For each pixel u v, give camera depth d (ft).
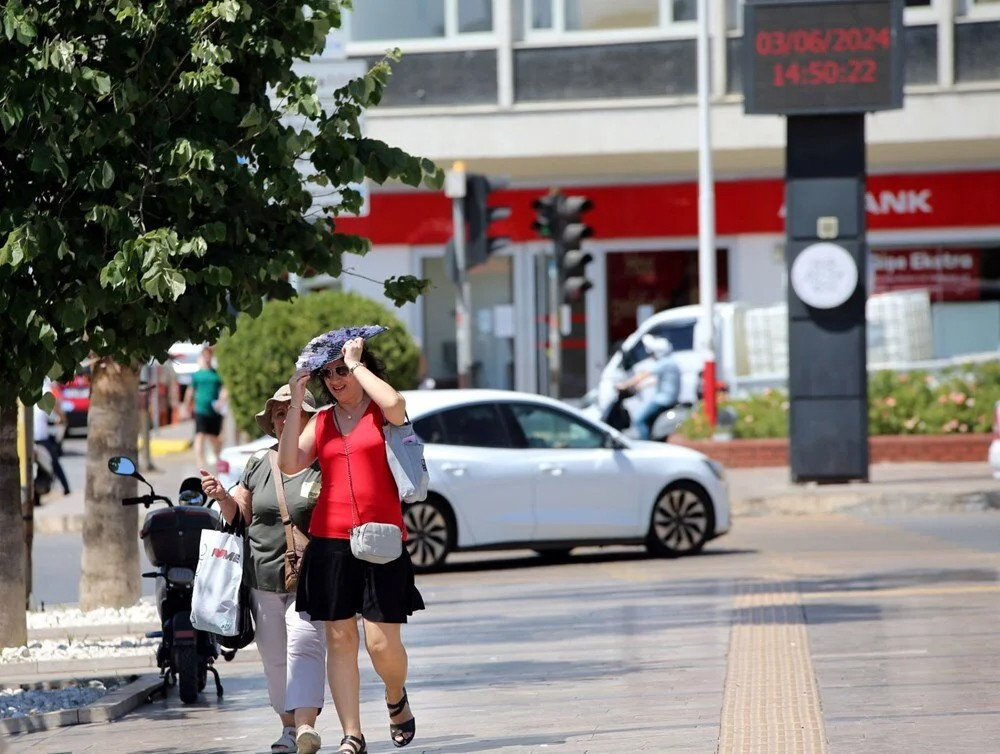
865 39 224.12
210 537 85.97
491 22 341.82
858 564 163.73
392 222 355.56
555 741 82.33
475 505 170.60
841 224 227.61
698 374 315.99
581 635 122.93
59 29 92.63
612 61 340.18
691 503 180.75
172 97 94.84
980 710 85.46
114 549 135.23
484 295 362.12
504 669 108.68
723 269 355.36
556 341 246.68
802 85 224.94
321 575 77.10
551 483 174.29
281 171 97.35
